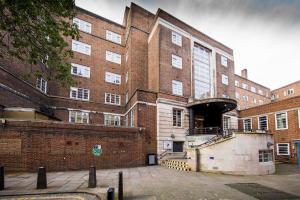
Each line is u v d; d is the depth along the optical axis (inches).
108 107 1198.9
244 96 2153.1
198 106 946.7
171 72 1000.2
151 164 801.6
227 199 337.1
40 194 346.6
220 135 795.4
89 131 671.8
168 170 656.4
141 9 1210.6
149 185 429.1
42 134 596.1
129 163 738.8
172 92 982.4
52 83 1056.2
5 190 366.9
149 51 1134.4
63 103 1069.1
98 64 1212.5
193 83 1096.8
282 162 981.2
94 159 668.1
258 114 1152.8
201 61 1191.6
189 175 567.2
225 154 627.8
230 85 1318.9
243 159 625.6
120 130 737.0
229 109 985.5
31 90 849.5
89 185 393.1
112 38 1299.2
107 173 582.6
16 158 561.0
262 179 539.8
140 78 1109.7
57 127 619.2
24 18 293.3
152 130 861.2
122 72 1291.8
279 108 1039.0
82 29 1192.2
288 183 484.7
